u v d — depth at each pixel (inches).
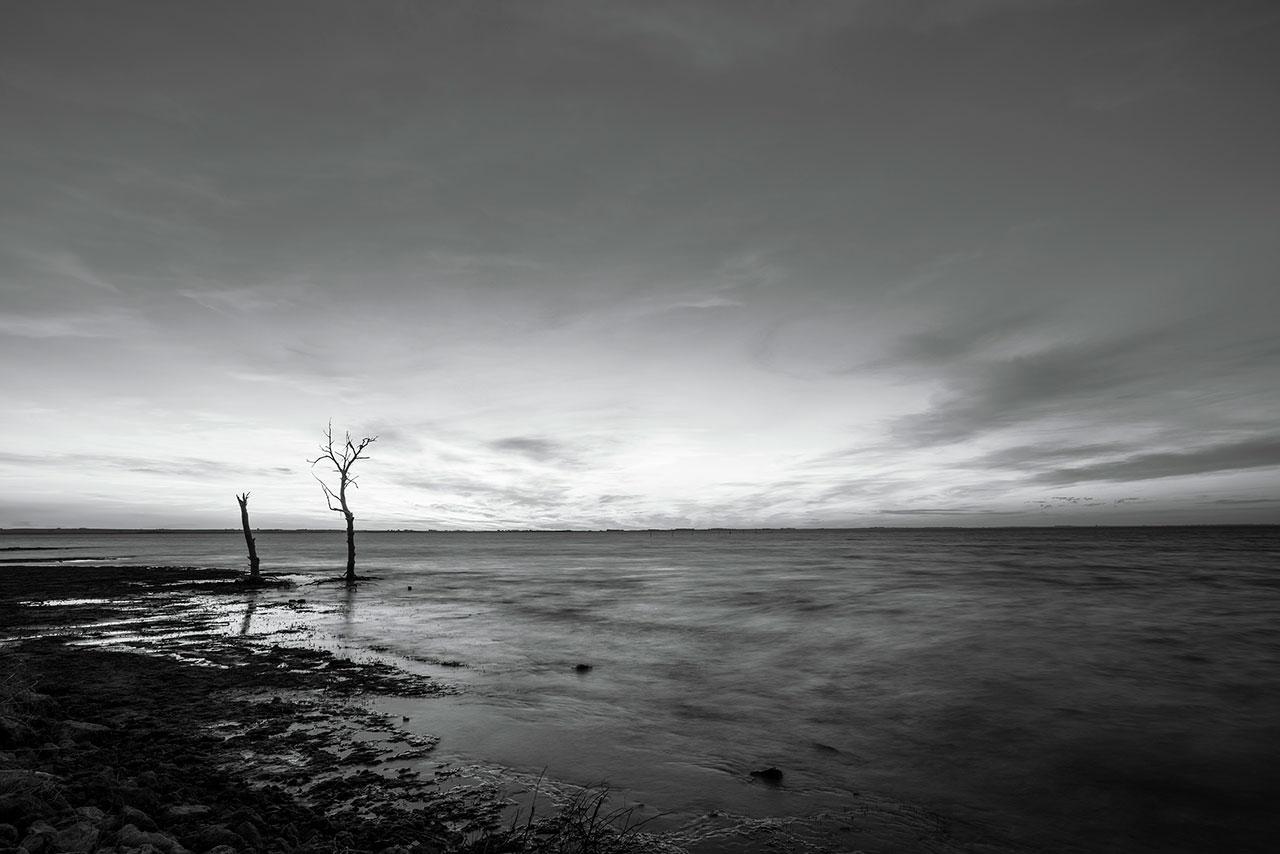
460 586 1606.8
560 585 1636.3
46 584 1566.2
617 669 614.2
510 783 327.3
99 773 289.7
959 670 609.0
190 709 452.8
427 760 357.7
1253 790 340.2
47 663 607.5
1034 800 325.4
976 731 431.2
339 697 494.3
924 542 6289.4
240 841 234.4
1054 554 3149.6
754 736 417.1
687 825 287.3
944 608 1061.8
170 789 291.4
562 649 719.1
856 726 440.5
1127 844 283.3
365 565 2696.9
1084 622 895.7
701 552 4407.0
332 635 816.9
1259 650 692.7
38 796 240.7
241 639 780.0
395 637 803.4
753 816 298.8
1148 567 2080.5
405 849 245.4
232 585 1562.5
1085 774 358.9
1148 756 386.6
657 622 936.9
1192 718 459.2
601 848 260.1
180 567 2373.3
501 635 819.4
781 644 748.0
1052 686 546.9
